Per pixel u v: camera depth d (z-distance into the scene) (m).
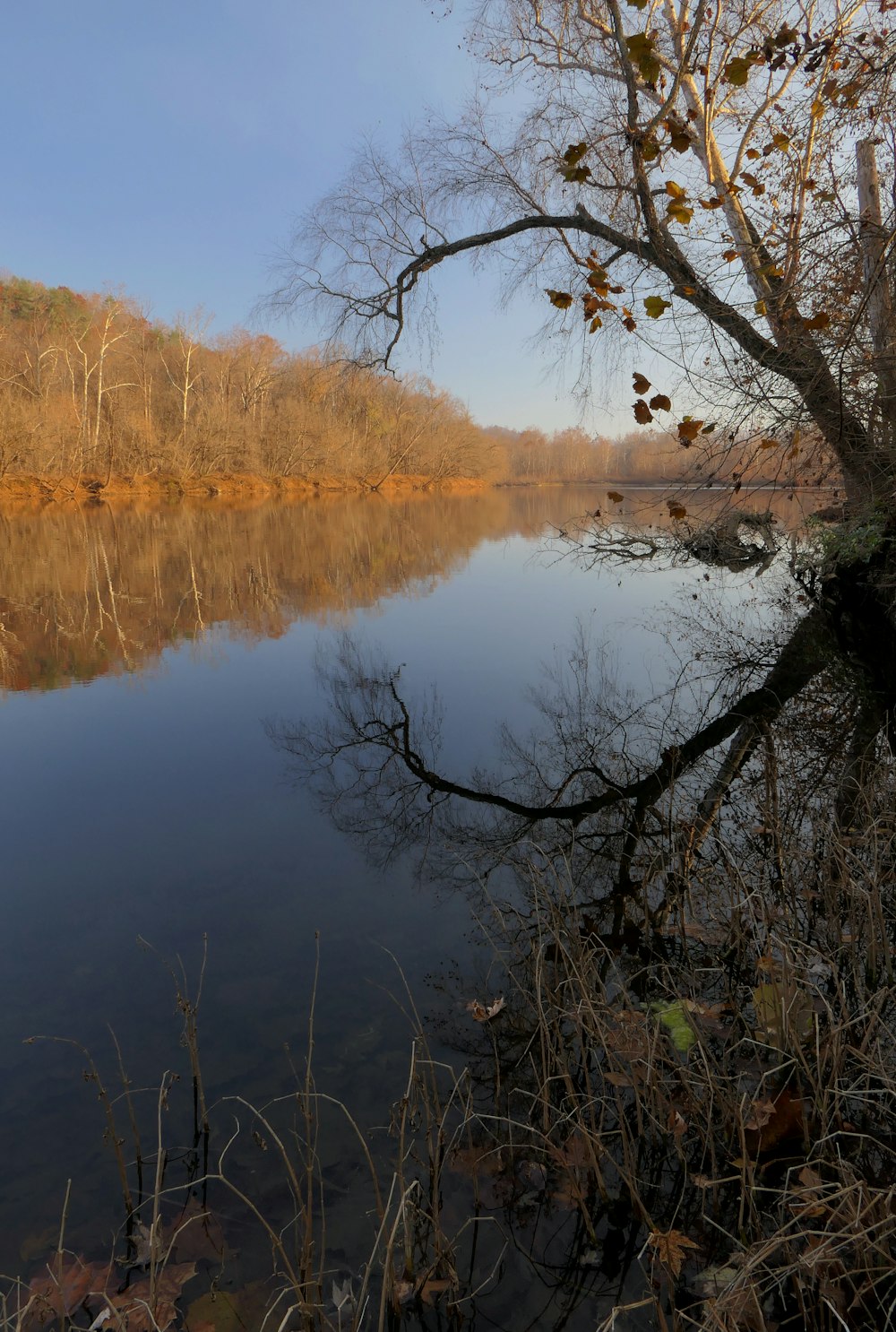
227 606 12.06
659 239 7.71
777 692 6.57
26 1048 2.59
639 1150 2.09
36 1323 1.68
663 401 5.42
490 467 74.81
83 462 38.12
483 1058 2.47
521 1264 1.82
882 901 2.96
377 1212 1.76
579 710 6.48
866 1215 1.70
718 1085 2.09
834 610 9.36
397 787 4.94
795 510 21.00
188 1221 1.92
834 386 6.08
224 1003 2.79
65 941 3.22
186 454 43.91
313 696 7.16
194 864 3.91
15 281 61.91
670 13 9.31
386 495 51.91
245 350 54.94
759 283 6.76
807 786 4.35
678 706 6.42
